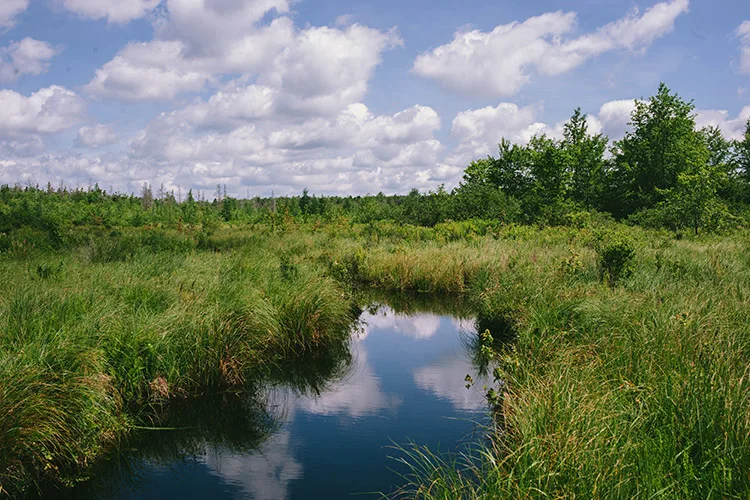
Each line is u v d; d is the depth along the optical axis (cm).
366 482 443
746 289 775
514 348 651
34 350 485
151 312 670
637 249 1330
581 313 699
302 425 574
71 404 470
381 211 3725
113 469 484
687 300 690
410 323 1058
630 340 569
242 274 976
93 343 551
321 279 985
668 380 434
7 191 5884
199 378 630
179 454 515
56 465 454
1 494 396
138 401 572
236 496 429
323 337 861
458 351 854
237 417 602
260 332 761
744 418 353
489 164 4547
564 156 4191
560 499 307
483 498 338
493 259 1336
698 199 2445
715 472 314
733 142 4600
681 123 4062
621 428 381
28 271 903
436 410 604
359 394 669
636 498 303
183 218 4356
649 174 4159
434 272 1348
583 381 470
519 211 3069
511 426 456
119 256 1316
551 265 1090
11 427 409
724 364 451
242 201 8762
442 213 3148
